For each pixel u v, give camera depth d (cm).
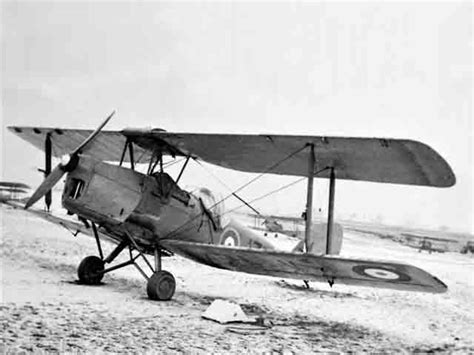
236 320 571
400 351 521
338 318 716
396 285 620
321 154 653
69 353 384
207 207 814
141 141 764
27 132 902
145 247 770
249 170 800
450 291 1167
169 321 546
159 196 737
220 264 775
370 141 556
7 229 1395
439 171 580
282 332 557
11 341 402
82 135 847
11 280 727
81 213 685
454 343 601
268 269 733
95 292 697
